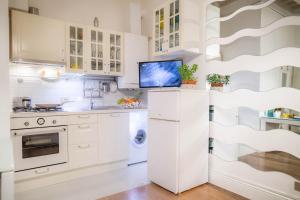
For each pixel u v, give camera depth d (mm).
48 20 2688
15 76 2711
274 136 2010
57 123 2479
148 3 3717
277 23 2008
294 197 1881
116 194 2197
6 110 2033
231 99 2373
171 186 2221
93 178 2637
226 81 2621
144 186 2402
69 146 2566
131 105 3359
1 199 895
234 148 2750
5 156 1051
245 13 3225
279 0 3256
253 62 2197
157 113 2385
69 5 3203
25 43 2523
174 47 2639
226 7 3080
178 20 2615
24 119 2275
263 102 2107
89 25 3062
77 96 3238
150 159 2486
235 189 2287
